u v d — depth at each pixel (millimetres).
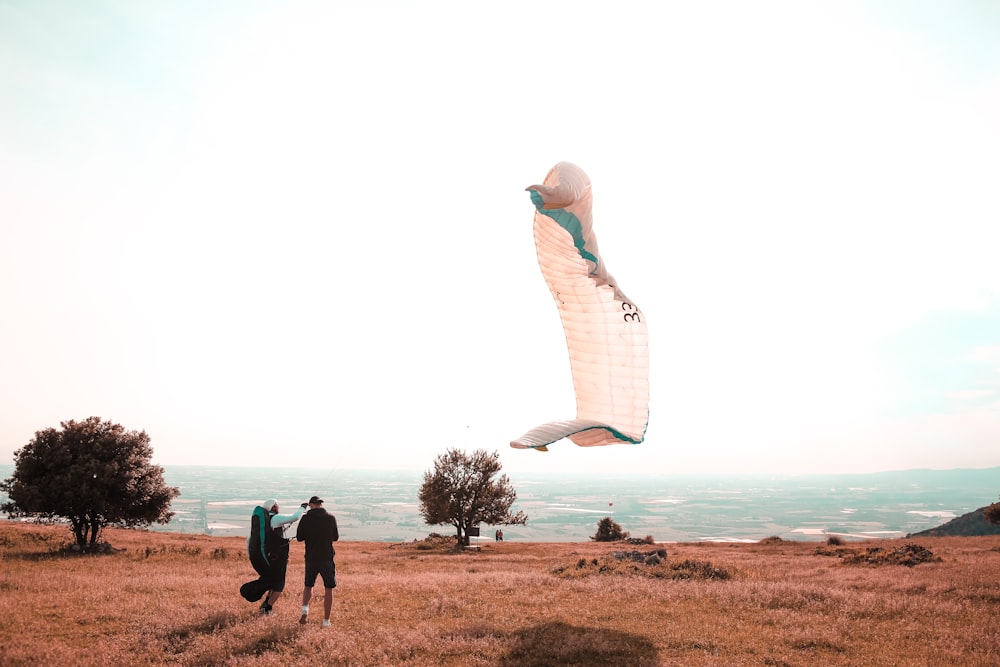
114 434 30922
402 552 37938
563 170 9734
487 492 45250
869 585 15852
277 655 8359
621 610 11922
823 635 9891
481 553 37219
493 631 9945
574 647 8781
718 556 32438
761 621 11055
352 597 13234
